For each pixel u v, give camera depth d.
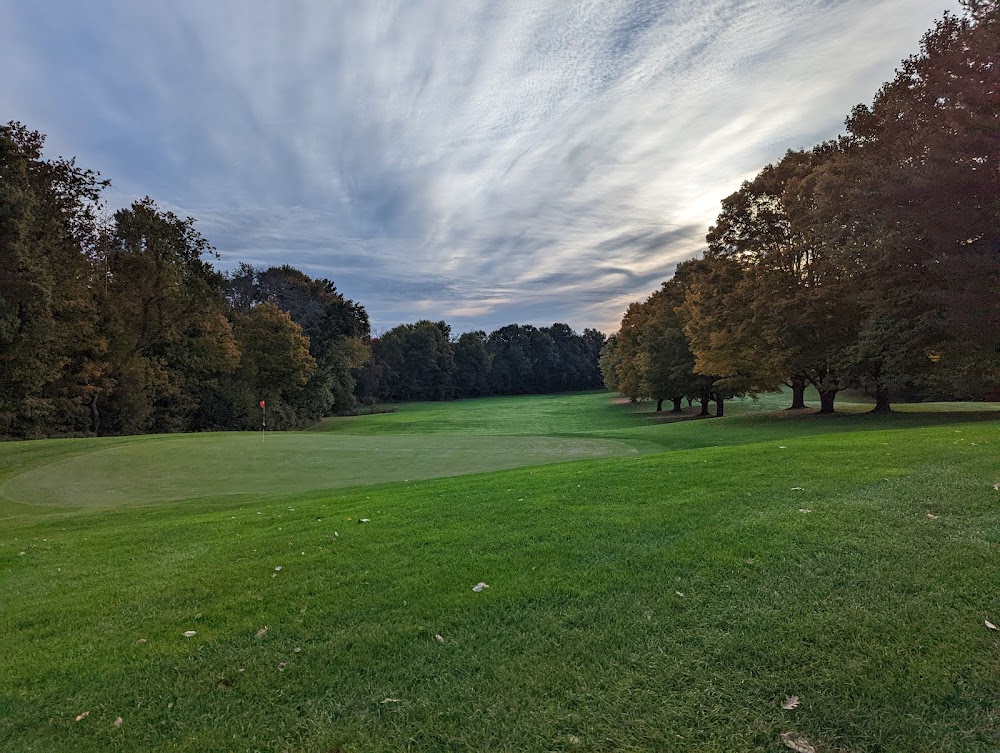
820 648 3.53
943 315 19.36
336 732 3.04
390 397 109.50
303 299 70.69
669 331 47.34
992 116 16.72
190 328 46.50
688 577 4.73
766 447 12.05
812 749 2.71
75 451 19.09
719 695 3.15
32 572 6.79
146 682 3.70
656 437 23.67
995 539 5.12
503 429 50.72
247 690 3.52
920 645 3.49
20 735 3.21
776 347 28.05
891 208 18.88
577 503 7.70
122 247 37.81
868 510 6.20
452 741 2.90
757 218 29.41
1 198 21.41
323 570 5.66
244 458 18.06
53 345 28.77
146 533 8.47
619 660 3.55
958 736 2.74
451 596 4.68
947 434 12.05
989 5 18.78
